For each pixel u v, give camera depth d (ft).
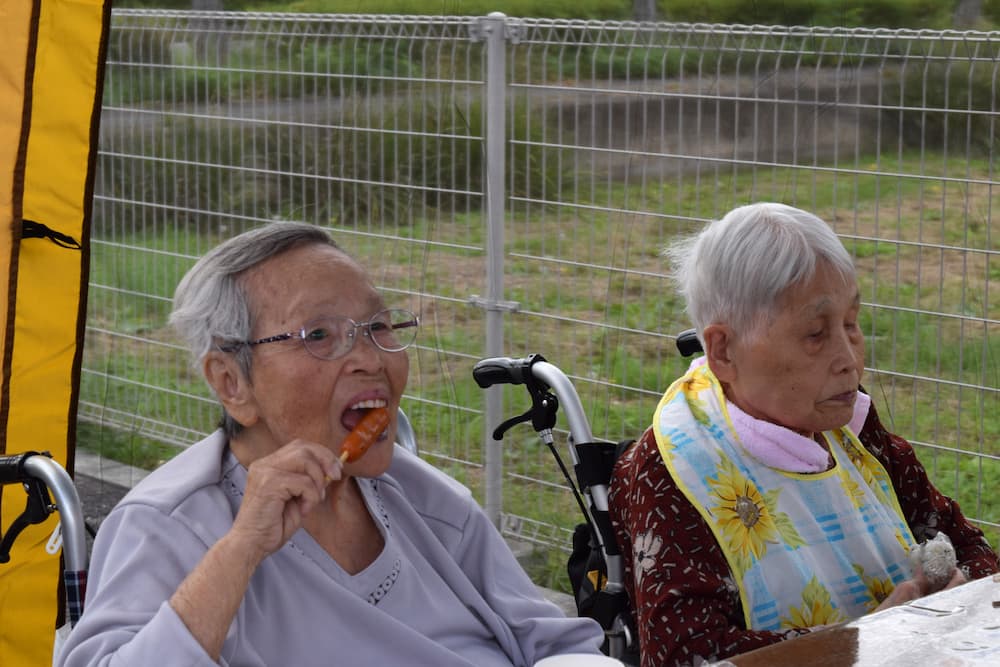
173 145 19.65
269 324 7.63
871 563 8.87
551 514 16.62
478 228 18.44
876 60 16.65
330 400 7.64
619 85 17.70
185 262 19.92
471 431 17.72
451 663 7.91
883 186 24.21
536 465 17.56
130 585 7.25
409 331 7.95
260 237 7.85
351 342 7.65
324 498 7.87
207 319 7.71
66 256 11.67
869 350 18.98
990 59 13.29
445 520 8.65
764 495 8.72
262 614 7.50
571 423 9.52
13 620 11.62
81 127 11.57
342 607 7.70
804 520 8.75
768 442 8.72
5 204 11.22
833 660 5.98
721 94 17.63
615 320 20.06
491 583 8.64
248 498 7.03
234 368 7.72
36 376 11.61
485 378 9.98
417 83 18.85
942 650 6.01
